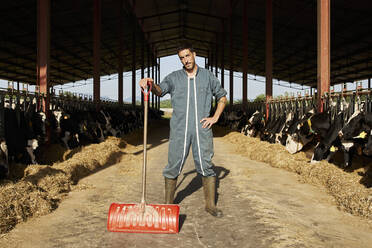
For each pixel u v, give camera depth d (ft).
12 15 50.98
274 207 9.65
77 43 76.02
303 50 79.41
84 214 8.98
